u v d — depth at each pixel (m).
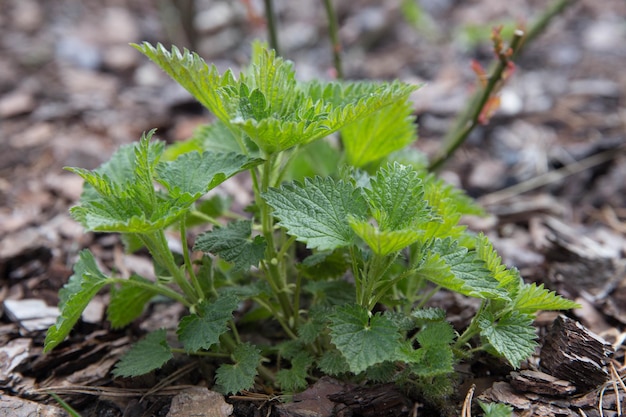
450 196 0.81
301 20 1.59
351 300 0.77
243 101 0.71
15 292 0.86
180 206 0.71
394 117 0.79
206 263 0.77
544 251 0.89
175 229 0.84
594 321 0.82
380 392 0.74
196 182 0.73
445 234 0.75
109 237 0.92
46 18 1.56
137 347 0.76
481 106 0.88
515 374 0.75
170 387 0.78
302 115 0.71
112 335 0.82
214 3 1.55
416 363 0.72
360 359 0.70
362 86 0.78
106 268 0.89
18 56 1.37
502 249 0.90
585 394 0.75
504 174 1.03
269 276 0.77
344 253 0.77
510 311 0.73
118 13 1.62
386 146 0.81
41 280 0.87
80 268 0.77
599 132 1.10
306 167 0.86
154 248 0.75
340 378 0.76
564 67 1.33
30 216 0.95
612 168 1.02
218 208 0.83
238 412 0.75
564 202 1.00
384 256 0.71
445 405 0.74
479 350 0.76
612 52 1.36
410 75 1.34
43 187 0.99
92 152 1.04
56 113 1.17
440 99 1.22
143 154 0.72
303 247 0.88
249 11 0.98
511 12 1.57
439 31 1.51
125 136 1.11
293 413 0.73
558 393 0.74
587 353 0.74
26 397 0.77
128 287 0.77
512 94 1.21
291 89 0.74
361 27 1.50
